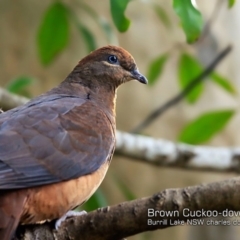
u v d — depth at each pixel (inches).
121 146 475.8
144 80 383.2
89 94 369.7
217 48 676.1
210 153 481.4
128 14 659.4
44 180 295.6
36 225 303.3
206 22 670.5
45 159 300.5
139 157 478.9
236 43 684.1
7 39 628.7
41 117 315.3
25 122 309.1
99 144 326.0
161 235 649.6
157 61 498.9
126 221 271.0
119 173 648.4
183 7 322.3
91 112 337.1
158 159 478.6
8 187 282.7
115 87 382.0
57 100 339.6
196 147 484.7
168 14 666.2
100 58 379.9
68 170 306.8
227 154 481.7
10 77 627.8
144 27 662.5
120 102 653.3
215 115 469.1
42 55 482.6
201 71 502.0
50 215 301.9
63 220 299.9
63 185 304.8
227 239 654.5
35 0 637.3
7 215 281.7
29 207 293.1
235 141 666.8
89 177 318.0
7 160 289.7
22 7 634.2
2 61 626.2
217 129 474.6
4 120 310.0
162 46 666.8
